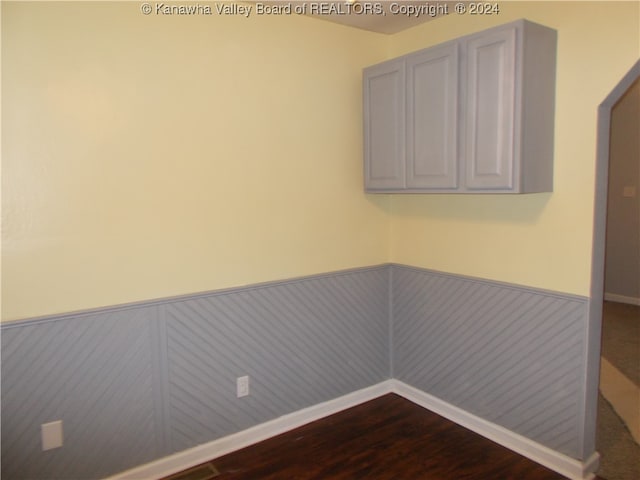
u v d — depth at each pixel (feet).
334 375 9.86
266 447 8.66
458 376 9.38
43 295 6.77
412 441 8.79
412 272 10.12
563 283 7.66
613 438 8.63
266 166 8.62
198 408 8.19
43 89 6.53
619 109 16.96
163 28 7.40
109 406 7.36
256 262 8.66
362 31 9.70
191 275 7.97
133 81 7.20
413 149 8.59
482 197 8.73
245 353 8.62
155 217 7.56
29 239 6.61
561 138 7.49
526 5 7.79
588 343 7.42
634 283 17.29
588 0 7.04
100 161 7.02
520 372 8.34
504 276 8.49
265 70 8.46
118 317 7.32
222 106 8.04
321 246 9.48
